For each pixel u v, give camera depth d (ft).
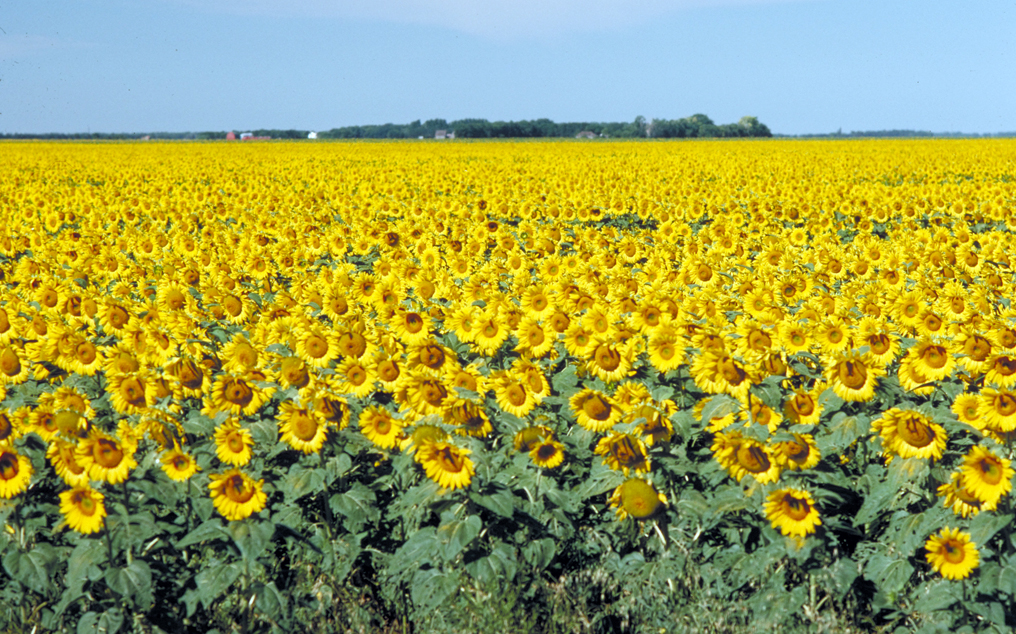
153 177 120.16
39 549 16.24
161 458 16.38
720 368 17.65
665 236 51.24
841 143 270.05
